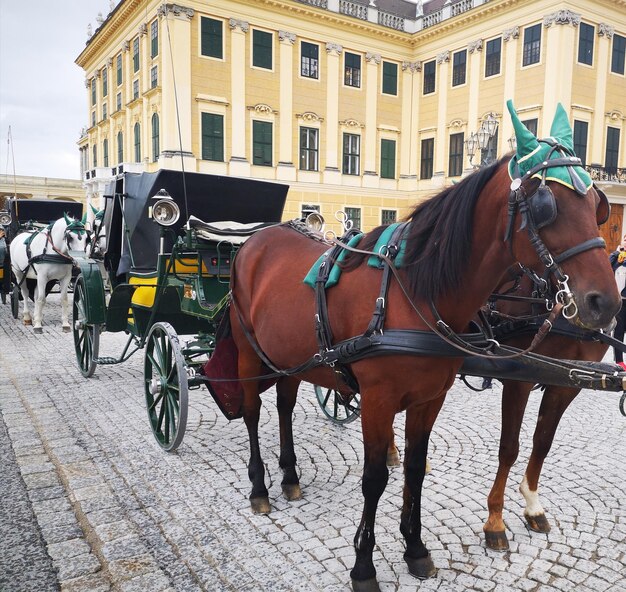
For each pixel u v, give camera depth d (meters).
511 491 3.94
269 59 24.92
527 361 2.74
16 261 10.84
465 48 26.38
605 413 5.69
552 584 2.88
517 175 2.32
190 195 5.74
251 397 3.90
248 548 3.22
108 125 30.56
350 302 2.88
